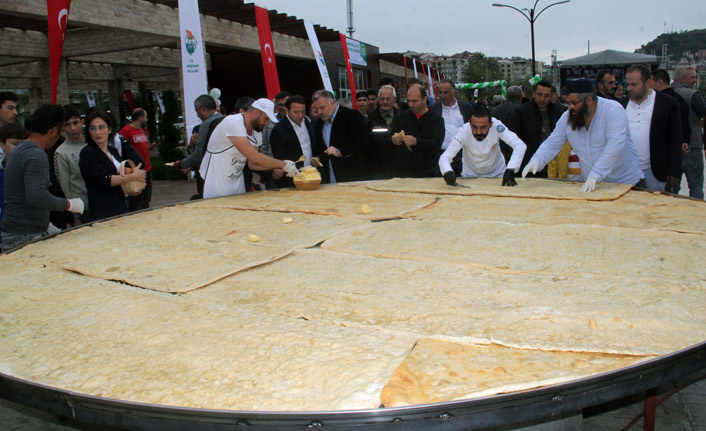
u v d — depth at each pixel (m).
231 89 16.44
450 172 4.07
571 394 1.22
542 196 3.50
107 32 13.39
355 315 1.70
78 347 1.56
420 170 5.30
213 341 1.55
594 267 2.08
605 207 3.15
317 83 16.80
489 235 2.60
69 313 1.82
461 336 1.50
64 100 14.51
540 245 2.40
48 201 3.18
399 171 5.41
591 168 4.02
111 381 1.37
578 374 1.28
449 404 1.15
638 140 4.73
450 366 1.35
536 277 1.98
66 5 6.50
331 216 3.19
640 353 1.37
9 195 3.26
